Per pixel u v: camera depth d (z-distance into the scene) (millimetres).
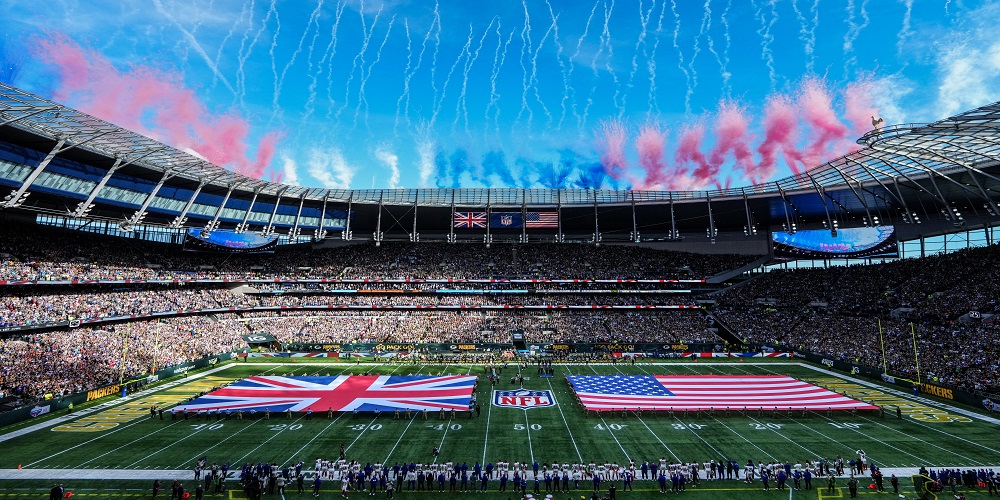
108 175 54094
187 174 62500
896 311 71062
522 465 29766
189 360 63562
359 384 53562
